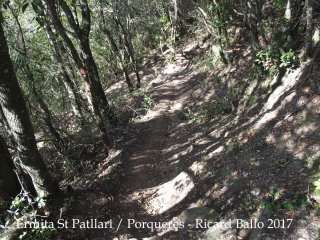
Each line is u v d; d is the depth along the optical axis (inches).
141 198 344.2
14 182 277.3
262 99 378.3
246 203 259.9
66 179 449.7
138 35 1206.9
